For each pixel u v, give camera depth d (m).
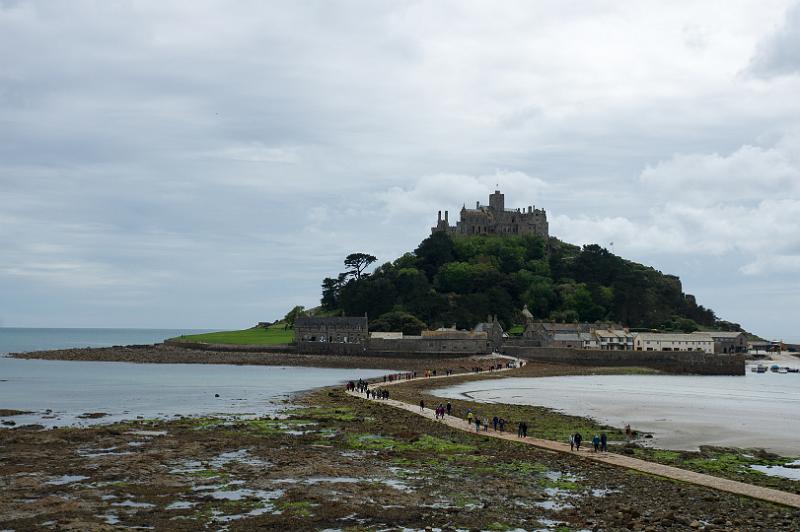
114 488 47.97
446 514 43.12
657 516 42.66
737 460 61.62
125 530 39.12
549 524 41.34
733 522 41.56
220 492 47.53
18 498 45.12
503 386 135.25
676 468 56.25
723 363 183.38
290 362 198.00
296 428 75.62
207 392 118.81
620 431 76.88
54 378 147.50
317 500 45.59
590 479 52.66
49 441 64.62
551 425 80.88
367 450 63.31
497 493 48.22
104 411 91.06
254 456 59.69
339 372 172.62
